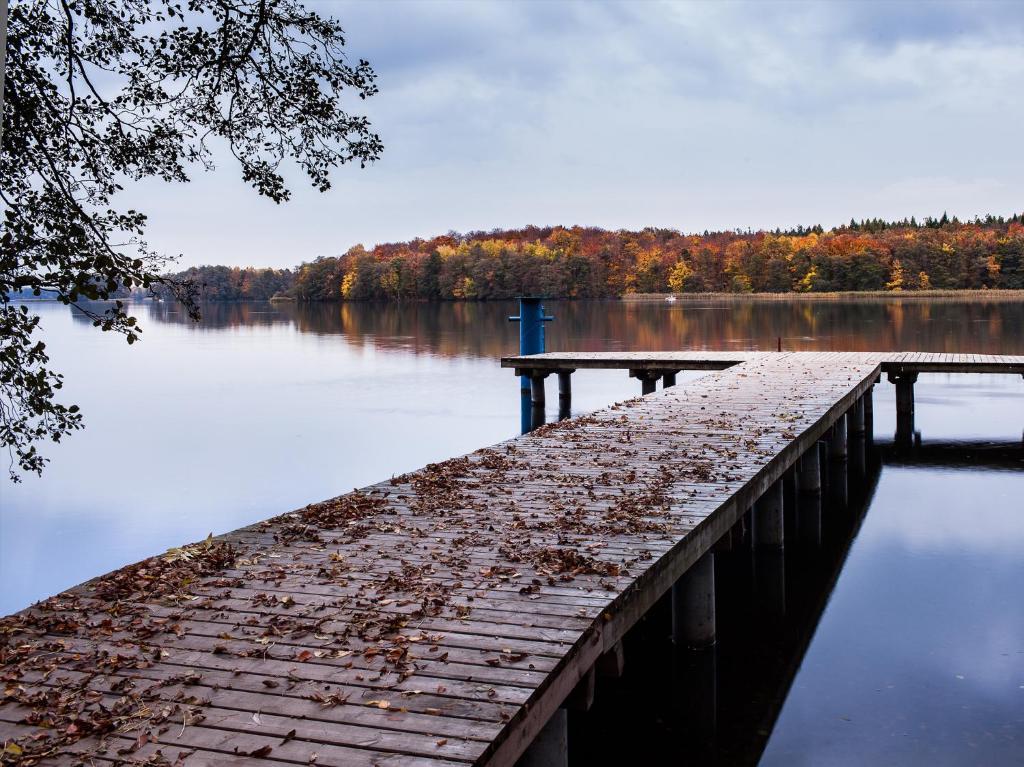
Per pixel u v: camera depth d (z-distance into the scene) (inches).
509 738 111.7
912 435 557.0
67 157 236.4
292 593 159.0
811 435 337.4
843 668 219.8
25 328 210.8
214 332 1609.3
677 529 197.3
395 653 130.6
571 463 274.1
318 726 110.9
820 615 256.5
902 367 583.5
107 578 169.2
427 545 188.5
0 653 131.2
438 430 575.8
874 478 442.3
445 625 143.3
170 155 251.8
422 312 2433.6
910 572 294.5
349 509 218.4
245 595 158.1
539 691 121.2
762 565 302.5
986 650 228.2
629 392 742.5
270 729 110.1
